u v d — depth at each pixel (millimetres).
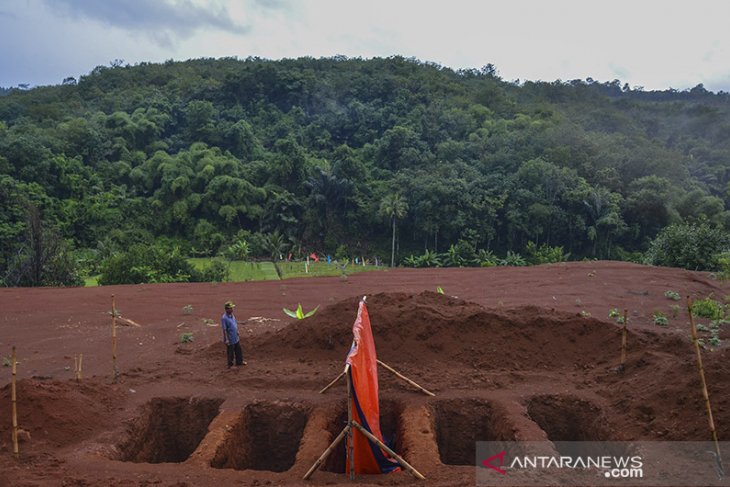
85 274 43250
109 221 60406
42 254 33781
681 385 9578
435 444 9047
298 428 10516
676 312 19547
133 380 12320
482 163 69562
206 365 13352
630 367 11734
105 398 10828
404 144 74438
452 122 81062
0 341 17438
